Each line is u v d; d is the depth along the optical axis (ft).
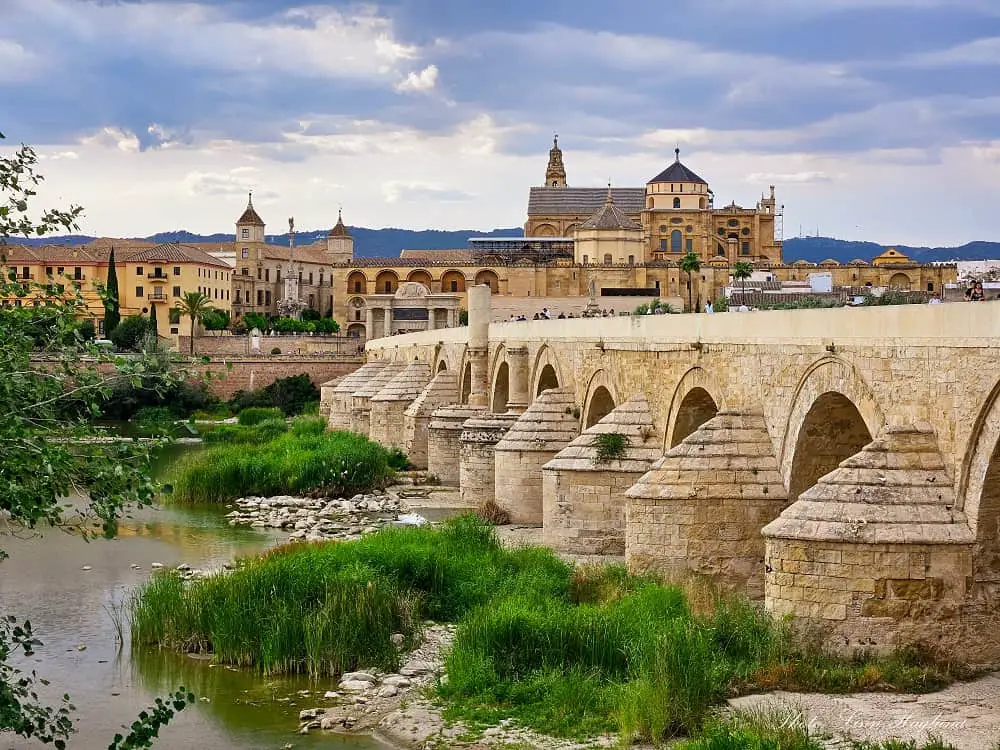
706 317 150.51
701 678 102.73
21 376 80.38
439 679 119.65
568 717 106.42
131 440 84.69
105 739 107.76
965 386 96.68
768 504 132.05
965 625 102.73
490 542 166.81
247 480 263.08
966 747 88.58
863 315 111.75
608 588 135.95
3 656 84.74
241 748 105.09
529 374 244.63
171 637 136.26
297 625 128.67
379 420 355.15
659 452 169.17
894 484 104.53
